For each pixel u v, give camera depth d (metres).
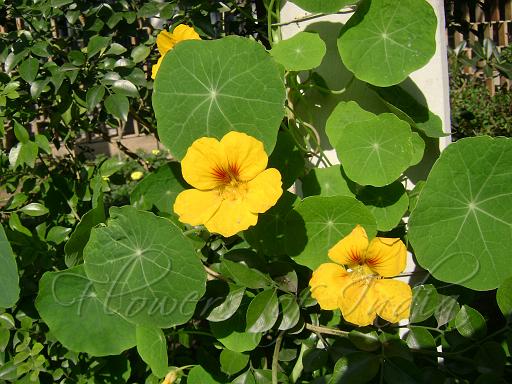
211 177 0.30
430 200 0.32
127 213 0.30
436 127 0.37
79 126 0.48
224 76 0.32
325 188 0.37
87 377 0.38
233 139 0.29
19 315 0.39
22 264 0.38
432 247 0.32
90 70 0.41
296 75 0.38
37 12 0.42
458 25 0.69
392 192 0.35
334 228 0.34
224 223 0.29
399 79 0.34
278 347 0.33
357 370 0.31
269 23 0.39
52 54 0.40
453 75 0.72
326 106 0.40
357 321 0.29
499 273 0.32
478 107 0.77
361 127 0.34
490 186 0.31
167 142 0.33
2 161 0.42
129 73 0.41
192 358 0.41
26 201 0.44
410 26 0.34
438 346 0.36
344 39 0.35
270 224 0.35
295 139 0.37
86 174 0.44
